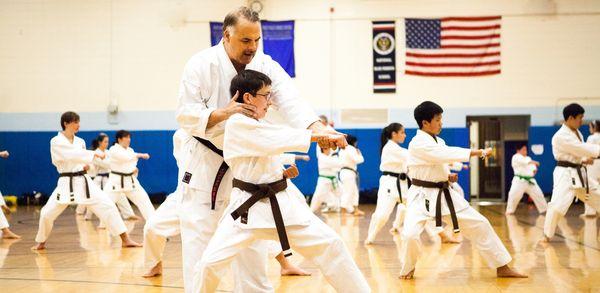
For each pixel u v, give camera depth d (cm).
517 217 1120
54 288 476
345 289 309
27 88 1598
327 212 1280
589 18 1519
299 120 355
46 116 1598
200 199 348
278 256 529
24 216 1220
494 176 1596
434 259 619
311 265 586
